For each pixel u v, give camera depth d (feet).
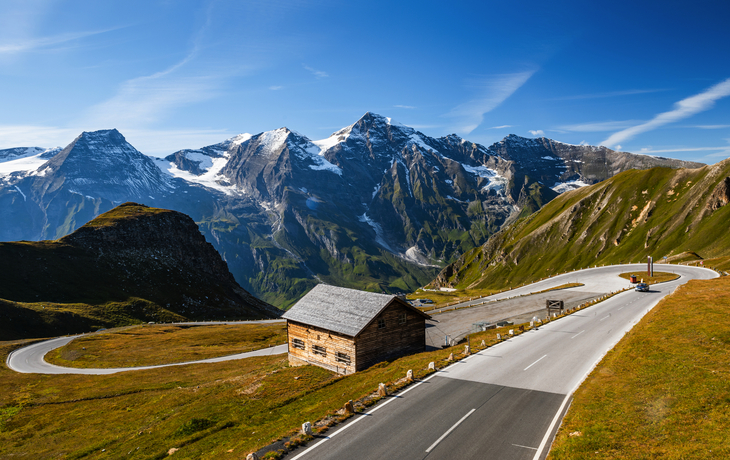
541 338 136.05
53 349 295.28
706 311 121.08
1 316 352.90
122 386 191.21
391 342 145.79
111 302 472.44
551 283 382.42
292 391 123.34
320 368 145.18
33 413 162.50
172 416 125.18
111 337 329.93
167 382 191.72
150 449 96.84
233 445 79.20
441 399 82.23
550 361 106.01
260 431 83.92
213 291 638.53
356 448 63.62
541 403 77.92
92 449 111.65
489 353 118.11
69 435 132.26
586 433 61.98
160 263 615.98
